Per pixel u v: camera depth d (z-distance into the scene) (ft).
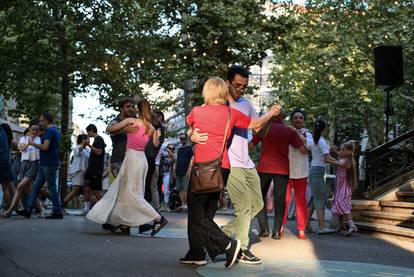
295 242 29.60
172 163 65.72
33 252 22.33
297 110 35.81
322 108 108.99
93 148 45.50
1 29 73.51
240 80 23.18
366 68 88.94
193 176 19.65
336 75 92.53
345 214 35.17
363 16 91.20
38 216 43.88
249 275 18.89
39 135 43.65
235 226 21.80
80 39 70.49
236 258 21.06
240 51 77.20
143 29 76.18
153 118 37.70
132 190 29.25
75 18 69.62
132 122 29.27
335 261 23.03
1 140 41.39
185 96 88.02
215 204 20.62
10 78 70.64
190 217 20.30
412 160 45.06
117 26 73.15
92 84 72.33
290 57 103.45
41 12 66.80
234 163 21.84
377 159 44.47
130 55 73.72
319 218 35.42
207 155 19.62
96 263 20.26
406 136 45.14
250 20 75.10
